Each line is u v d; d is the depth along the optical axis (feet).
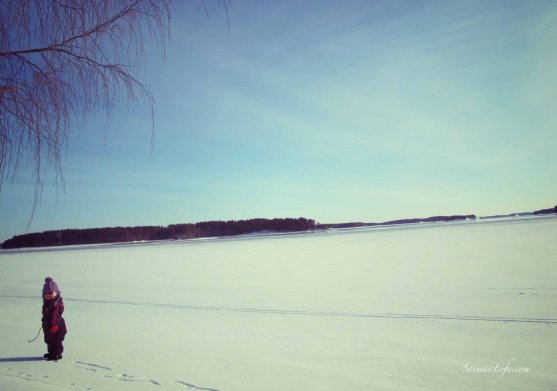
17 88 6.75
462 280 36.78
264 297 34.68
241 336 22.08
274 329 23.30
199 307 31.68
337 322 24.14
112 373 16.20
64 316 30.60
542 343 18.04
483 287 32.55
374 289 35.35
